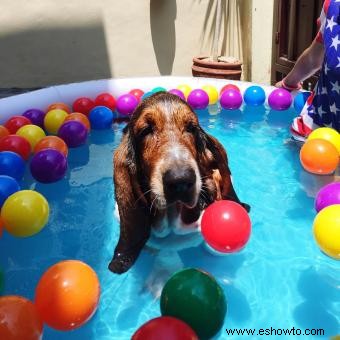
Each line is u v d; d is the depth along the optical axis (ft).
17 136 2.37
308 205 2.02
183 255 1.72
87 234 1.87
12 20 4.33
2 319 1.08
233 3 4.47
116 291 1.55
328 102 2.32
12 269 1.66
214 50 4.24
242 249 1.73
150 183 1.55
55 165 2.16
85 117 2.74
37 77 4.54
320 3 3.44
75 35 4.42
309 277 1.58
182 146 1.53
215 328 1.22
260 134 2.74
